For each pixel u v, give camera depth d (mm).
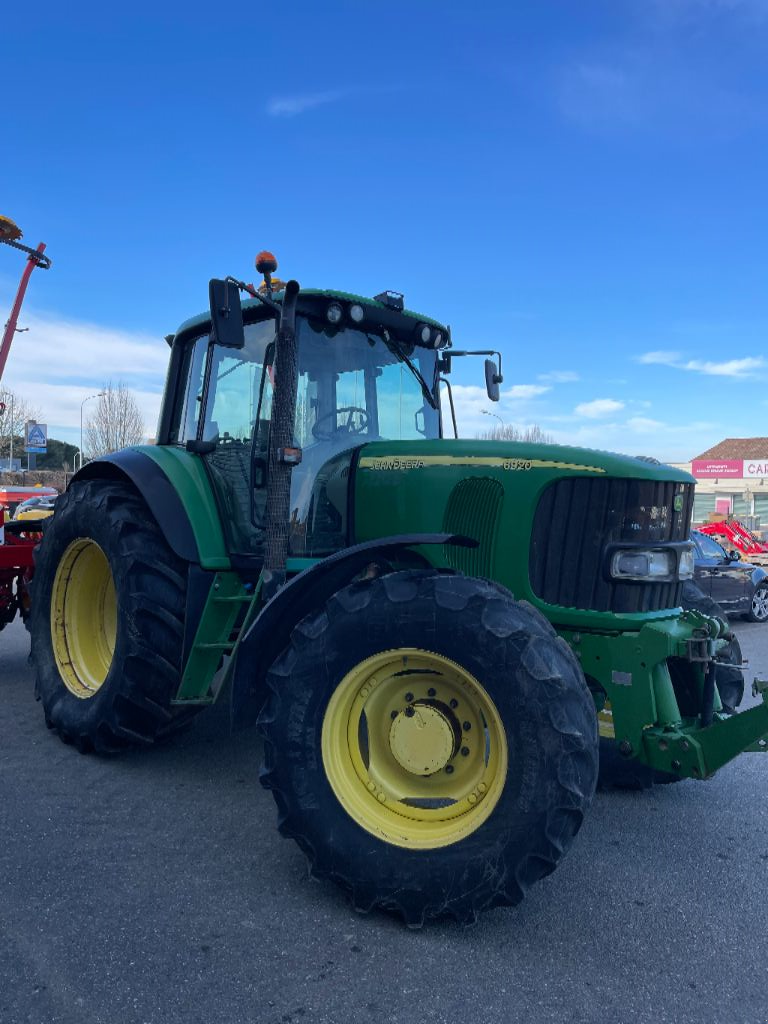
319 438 4074
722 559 11203
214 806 3686
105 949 2496
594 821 3711
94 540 4293
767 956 2551
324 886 2943
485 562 3512
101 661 4648
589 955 2533
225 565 3994
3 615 6219
